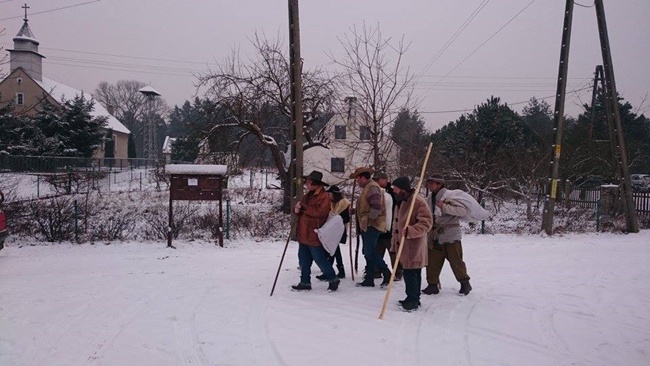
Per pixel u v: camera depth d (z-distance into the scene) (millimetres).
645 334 5922
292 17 12969
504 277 8984
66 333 5613
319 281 8391
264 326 5934
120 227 12930
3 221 9891
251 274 8891
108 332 5656
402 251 6688
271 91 19656
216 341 5395
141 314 6348
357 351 5168
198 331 5711
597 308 6988
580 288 8172
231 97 19141
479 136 26547
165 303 6871
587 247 12797
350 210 8586
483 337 5715
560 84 15539
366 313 6539
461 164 23078
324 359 4945
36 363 4785
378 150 16422
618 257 11266
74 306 6676
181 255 10844
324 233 7410
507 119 27219
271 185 29656
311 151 24297
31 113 44656
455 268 7586
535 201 25953
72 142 39812
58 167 33688
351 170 19391
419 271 6816
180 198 11820
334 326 5969
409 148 17844
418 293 6770
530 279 8836
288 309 6664
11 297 7102
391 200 8172
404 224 6750
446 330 5918
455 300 7293
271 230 14281
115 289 7648
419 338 5609
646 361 5090
